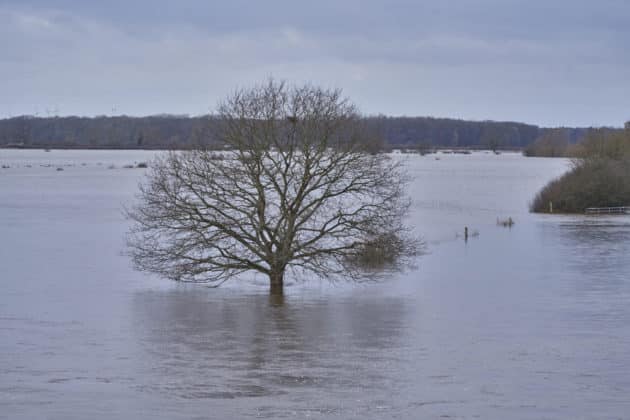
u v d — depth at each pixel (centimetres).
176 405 2586
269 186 5609
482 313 4909
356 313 4888
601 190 14862
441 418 2444
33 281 6681
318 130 5488
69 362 3316
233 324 4425
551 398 2702
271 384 2911
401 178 6819
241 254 5847
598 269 7456
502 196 18850
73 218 12550
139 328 4284
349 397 2711
